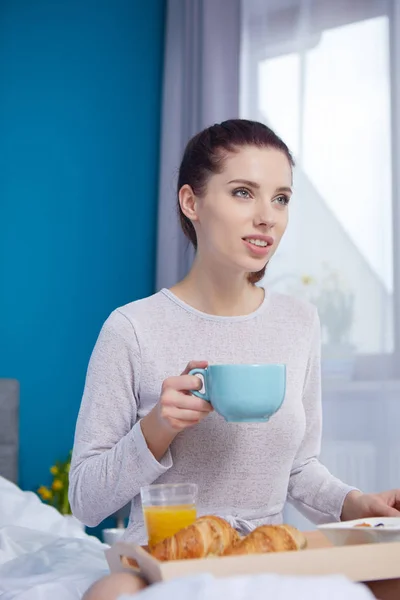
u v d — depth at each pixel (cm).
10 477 321
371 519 118
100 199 371
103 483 131
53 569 153
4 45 356
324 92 340
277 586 69
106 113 375
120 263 374
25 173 356
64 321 359
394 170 320
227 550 95
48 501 342
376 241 322
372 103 327
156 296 155
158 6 391
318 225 337
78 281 363
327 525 111
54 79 365
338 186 333
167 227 372
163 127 379
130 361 147
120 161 377
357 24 334
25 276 352
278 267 343
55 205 361
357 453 320
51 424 353
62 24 368
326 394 327
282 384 117
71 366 359
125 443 130
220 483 144
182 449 143
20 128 356
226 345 151
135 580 91
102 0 378
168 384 119
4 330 347
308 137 342
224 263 144
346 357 325
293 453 149
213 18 362
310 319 161
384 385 316
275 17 354
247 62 359
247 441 144
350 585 71
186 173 150
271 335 155
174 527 104
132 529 144
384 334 318
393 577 96
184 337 150
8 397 324
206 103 360
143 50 386
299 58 347
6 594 123
